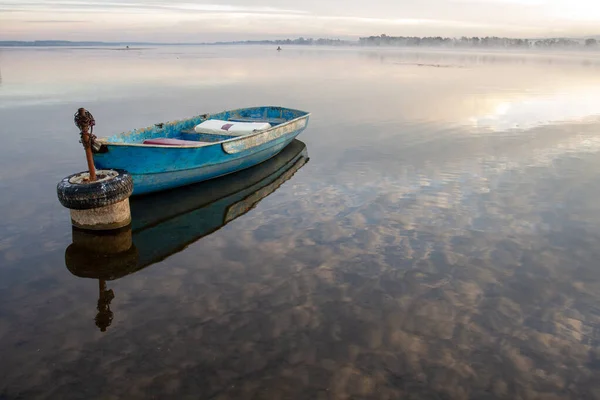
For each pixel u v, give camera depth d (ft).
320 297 21.68
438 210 32.58
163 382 16.11
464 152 48.98
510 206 33.19
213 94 97.96
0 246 27.32
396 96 96.27
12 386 15.94
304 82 126.52
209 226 30.55
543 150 49.37
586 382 16.26
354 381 16.15
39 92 97.66
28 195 35.86
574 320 19.94
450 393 15.66
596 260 25.34
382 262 25.13
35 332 19.13
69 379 16.30
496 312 20.47
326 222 30.83
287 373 16.53
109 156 30.73
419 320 19.83
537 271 24.16
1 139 53.93
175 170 34.86
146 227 30.48
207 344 18.20
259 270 24.45
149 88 108.06
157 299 21.70
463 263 24.99
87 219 28.50
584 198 34.68
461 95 98.12
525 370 16.83
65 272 24.50
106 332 19.10
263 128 43.16
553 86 117.50
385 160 46.16
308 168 43.70
